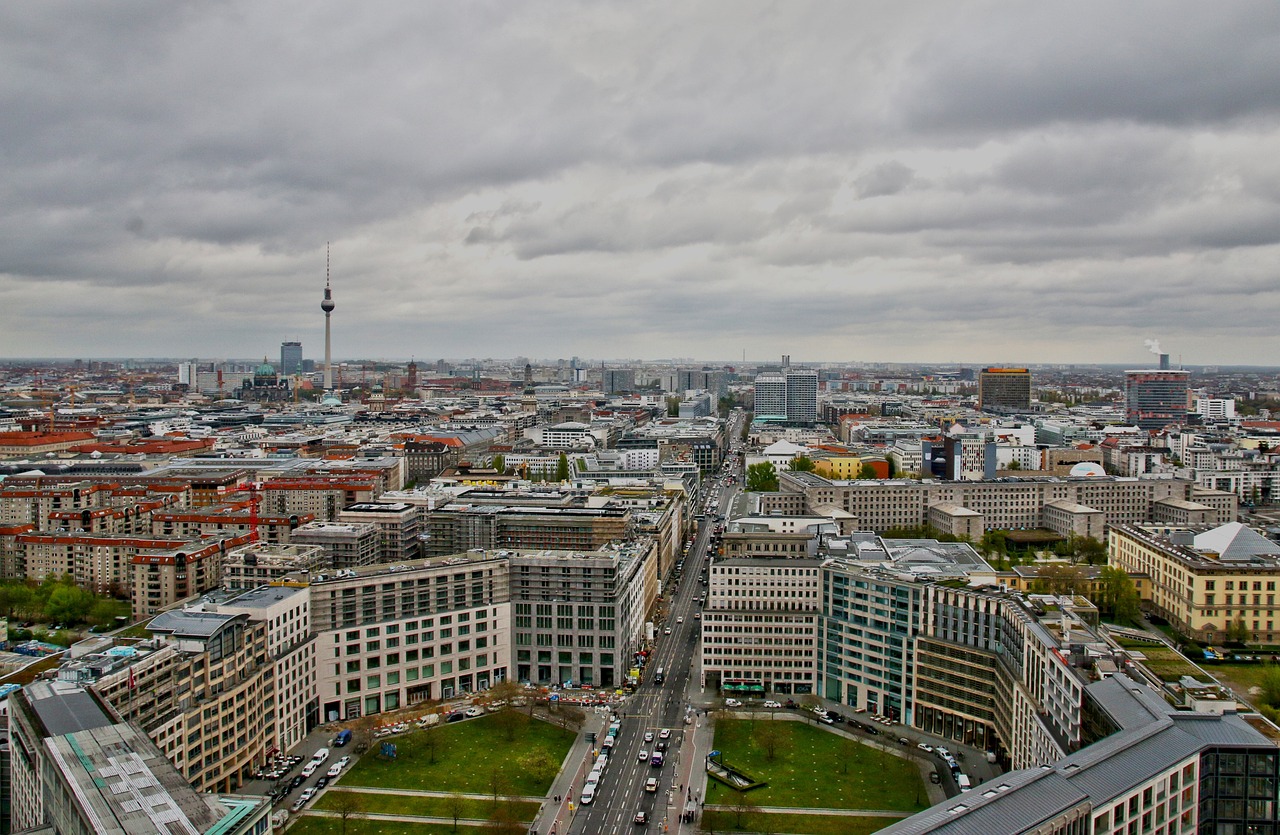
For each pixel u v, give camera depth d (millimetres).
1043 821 193500
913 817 197375
